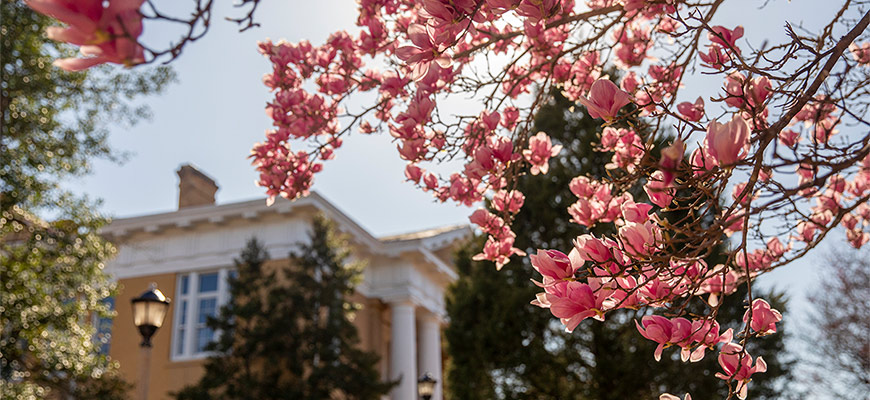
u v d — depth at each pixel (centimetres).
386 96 410
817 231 379
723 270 217
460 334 1335
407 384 2036
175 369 1805
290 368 1544
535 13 199
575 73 440
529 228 1273
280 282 1795
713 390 1149
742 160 186
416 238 2123
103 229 1889
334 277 1662
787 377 1209
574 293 212
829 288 1900
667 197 231
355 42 441
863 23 227
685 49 327
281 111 433
